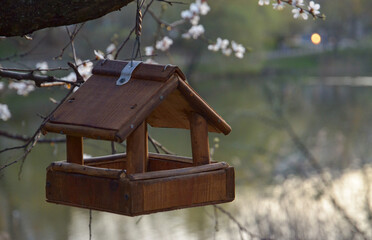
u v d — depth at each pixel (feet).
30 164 68.85
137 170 11.03
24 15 10.15
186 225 47.11
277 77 194.59
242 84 170.09
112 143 18.15
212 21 166.50
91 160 12.89
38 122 83.15
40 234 47.16
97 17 10.48
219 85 166.09
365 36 298.35
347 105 117.08
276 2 17.06
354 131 80.84
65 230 47.93
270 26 204.44
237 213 42.45
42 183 62.23
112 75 12.07
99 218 52.26
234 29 169.78
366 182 41.45
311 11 16.58
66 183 11.71
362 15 304.91
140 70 11.75
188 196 11.51
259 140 73.46
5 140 67.77
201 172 11.75
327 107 112.68
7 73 14.97
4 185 61.16
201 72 174.40
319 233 31.42
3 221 49.90
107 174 10.98
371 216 33.99
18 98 97.40
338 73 220.43
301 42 287.07
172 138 84.02
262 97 132.98
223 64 179.11
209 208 49.65
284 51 266.36
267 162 56.75
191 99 11.82
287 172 49.47
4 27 10.21
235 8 170.09
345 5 293.84
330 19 292.61
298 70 220.43
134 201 10.64
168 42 23.62
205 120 12.25
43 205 55.62
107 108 11.19
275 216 35.96
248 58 186.70
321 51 264.31
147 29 88.38
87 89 11.94
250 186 50.16
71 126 11.09
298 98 118.83
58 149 74.33
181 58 164.76
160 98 11.19
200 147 12.18
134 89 11.46
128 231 47.44
